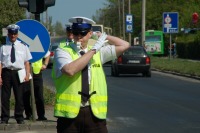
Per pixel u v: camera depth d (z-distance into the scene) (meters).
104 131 8.83
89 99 8.71
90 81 8.75
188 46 74.75
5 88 15.88
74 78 8.68
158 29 94.19
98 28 60.81
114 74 41.31
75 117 8.67
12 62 15.67
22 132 15.59
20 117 16.09
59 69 8.68
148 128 16.61
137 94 27.12
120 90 29.33
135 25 96.75
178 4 93.88
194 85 33.22
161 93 27.77
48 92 22.31
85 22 8.82
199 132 15.91
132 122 17.83
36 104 17.19
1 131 15.71
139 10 96.62
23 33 16.64
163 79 38.53
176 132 15.90
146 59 40.44
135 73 41.22
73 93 8.66
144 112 20.28
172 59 62.09
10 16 62.56
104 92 8.84
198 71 41.47
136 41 79.69
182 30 70.88
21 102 16.05
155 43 78.56
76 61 8.48
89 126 8.74
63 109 8.67
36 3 17.03
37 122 16.58
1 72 15.84
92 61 8.81
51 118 17.69
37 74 17.06
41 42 16.69
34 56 16.69
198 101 24.03
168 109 21.20
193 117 19.00
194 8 83.12
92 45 8.97
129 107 21.78
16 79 15.84
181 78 39.88
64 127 8.77
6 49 15.70
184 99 24.86
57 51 8.80
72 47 8.80
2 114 16.09
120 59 40.28
